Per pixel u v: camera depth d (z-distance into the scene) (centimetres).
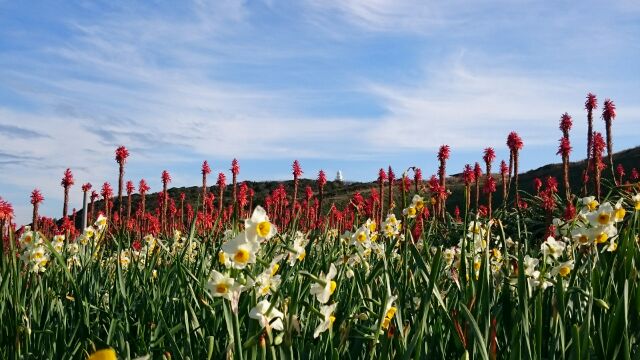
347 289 373
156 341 289
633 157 3991
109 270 534
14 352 321
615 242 376
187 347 286
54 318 395
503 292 289
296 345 270
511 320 284
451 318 272
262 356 222
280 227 1550
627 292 268
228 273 238
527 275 324
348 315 287
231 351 233
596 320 295
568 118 1524
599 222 312
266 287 249
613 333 258
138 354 302
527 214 1373
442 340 284
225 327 293
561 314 269
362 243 439
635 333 286
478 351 257
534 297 298
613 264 320
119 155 1584
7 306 344
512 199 1694
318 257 434
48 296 398
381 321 248
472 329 238
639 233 370
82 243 620
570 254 384
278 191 1675
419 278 364
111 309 377
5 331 350
